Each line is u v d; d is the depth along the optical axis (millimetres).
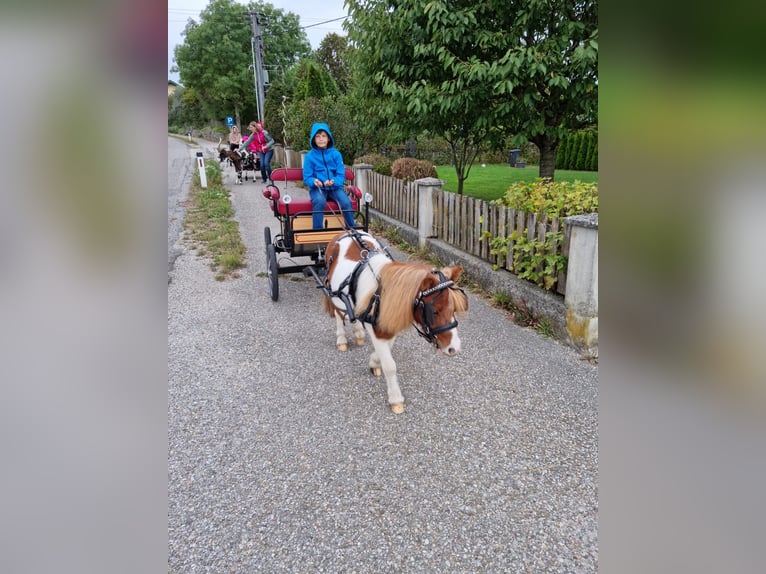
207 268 6840
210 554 2277
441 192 6742
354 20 8023
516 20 6414
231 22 42094
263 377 3902
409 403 3500
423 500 2590
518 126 7445
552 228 4641
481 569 2188
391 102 7852
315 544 2332
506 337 4547
